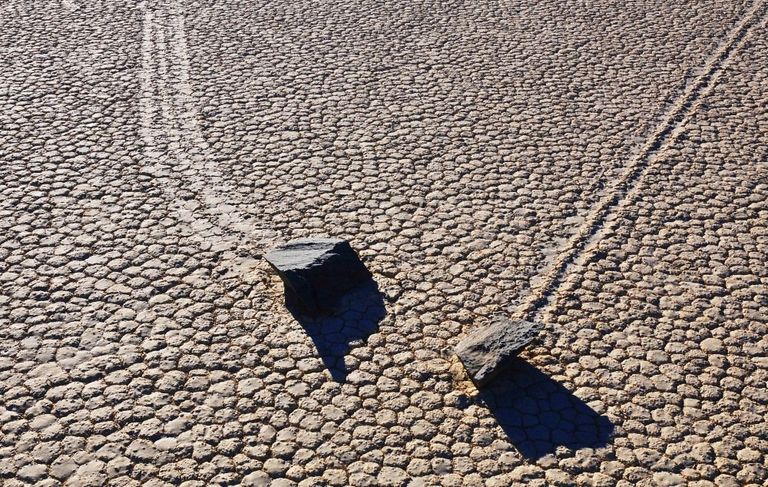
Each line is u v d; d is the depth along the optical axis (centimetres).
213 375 619
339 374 621
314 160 860
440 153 873
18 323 662
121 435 574
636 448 571
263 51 1072
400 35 1116
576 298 691
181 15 1164
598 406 599
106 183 825
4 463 555
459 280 709
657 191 820
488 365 603
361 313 675
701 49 1088
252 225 771
